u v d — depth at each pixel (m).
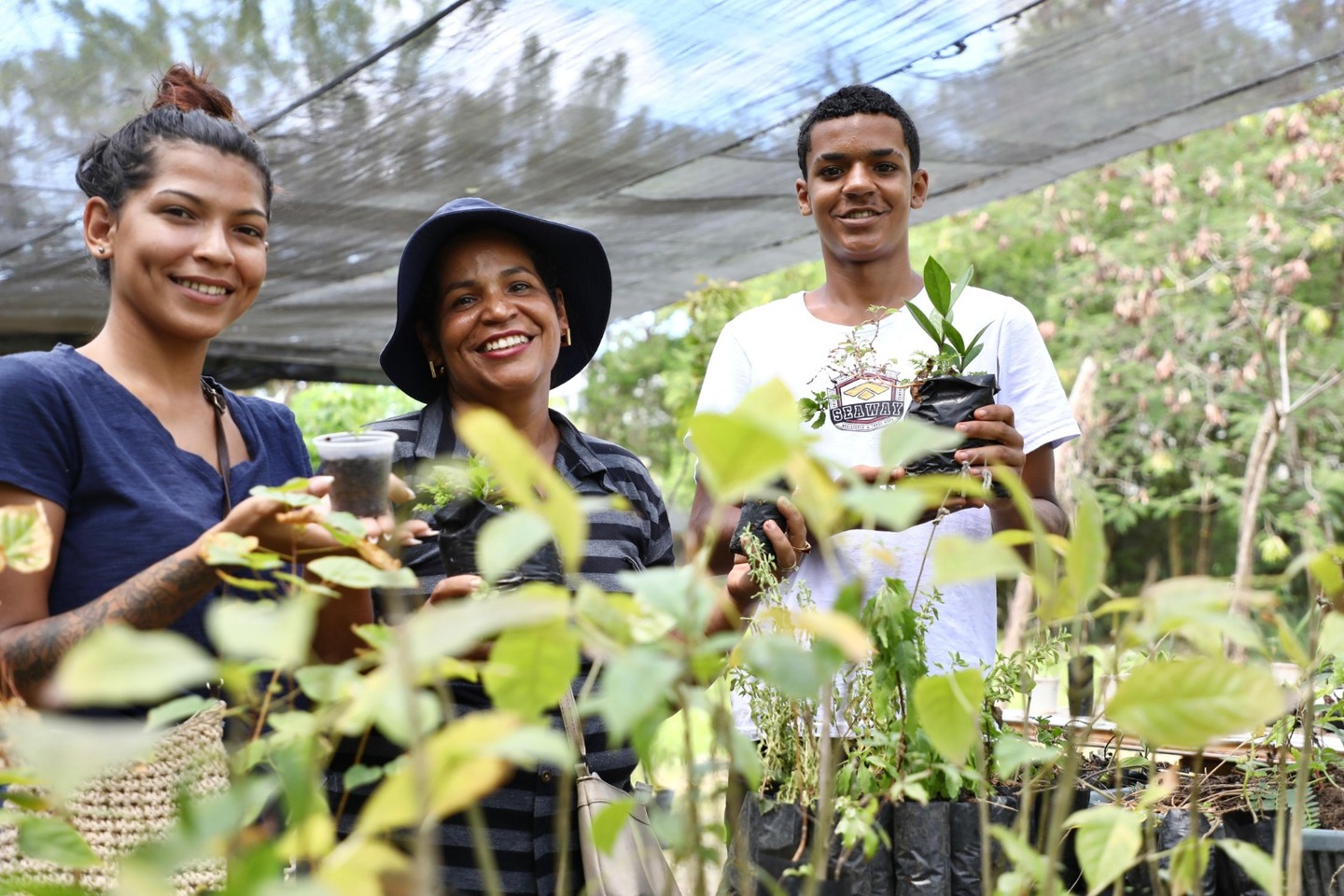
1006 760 0.94
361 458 1.17
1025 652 1.46
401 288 2.09
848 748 1.51
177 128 1.69
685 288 5.88
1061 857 1.46
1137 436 10.67
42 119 3.17
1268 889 0.87
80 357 1.64
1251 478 7.94
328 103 3.31
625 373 13.70
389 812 0.58
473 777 0.58
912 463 1.97
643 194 4.32
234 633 0.56
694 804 0.79
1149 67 3.50
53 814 1.16
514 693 0.71
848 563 2.24
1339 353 9.80
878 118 2.48
